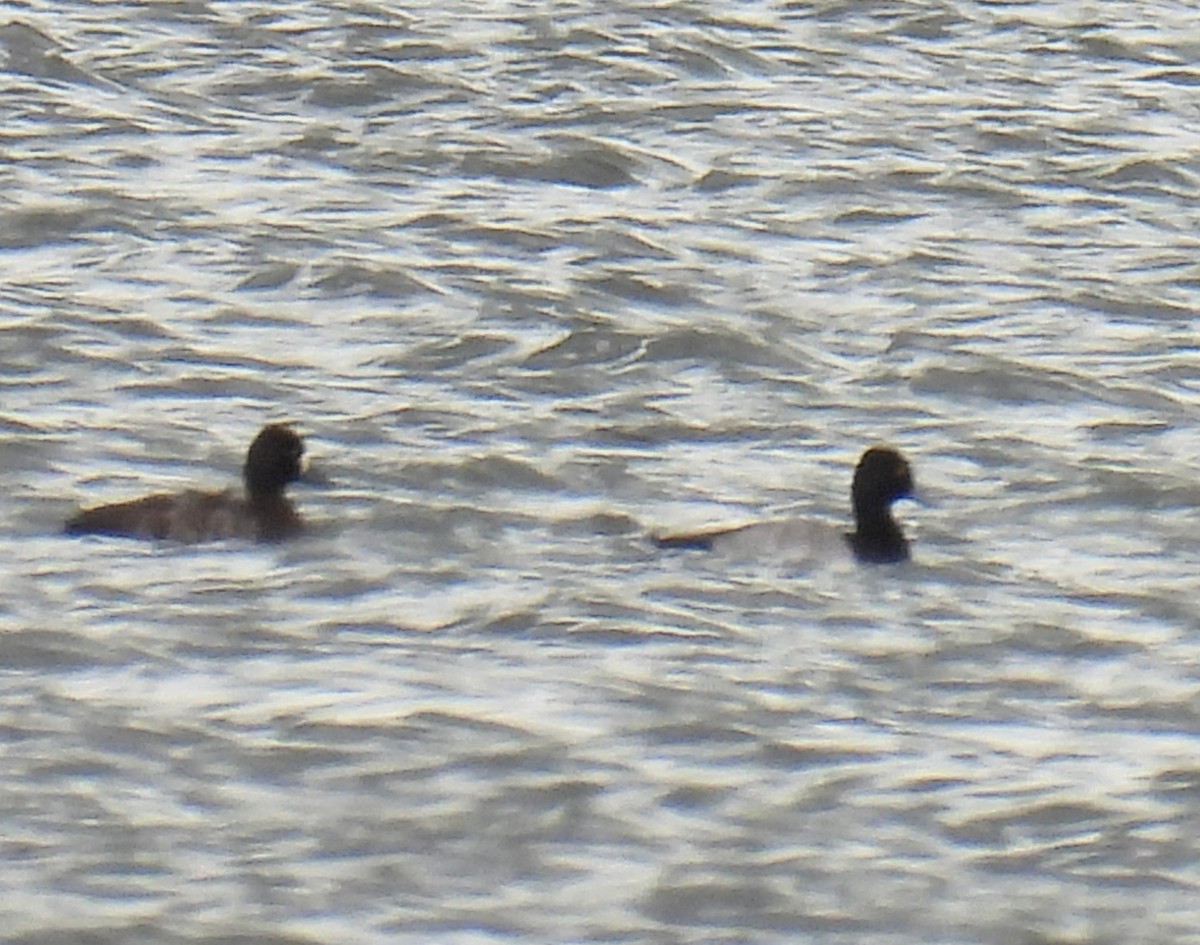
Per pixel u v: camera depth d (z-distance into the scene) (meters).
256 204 26.39
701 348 22.44
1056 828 14.89
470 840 14.61
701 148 28.88
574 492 19.23
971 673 16.53
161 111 29.27
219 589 17.25
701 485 19.52
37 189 26.53
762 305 23.92
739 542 17.97
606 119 29.55
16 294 23.39
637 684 16.23
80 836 14.54
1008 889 14.31
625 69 31.33
